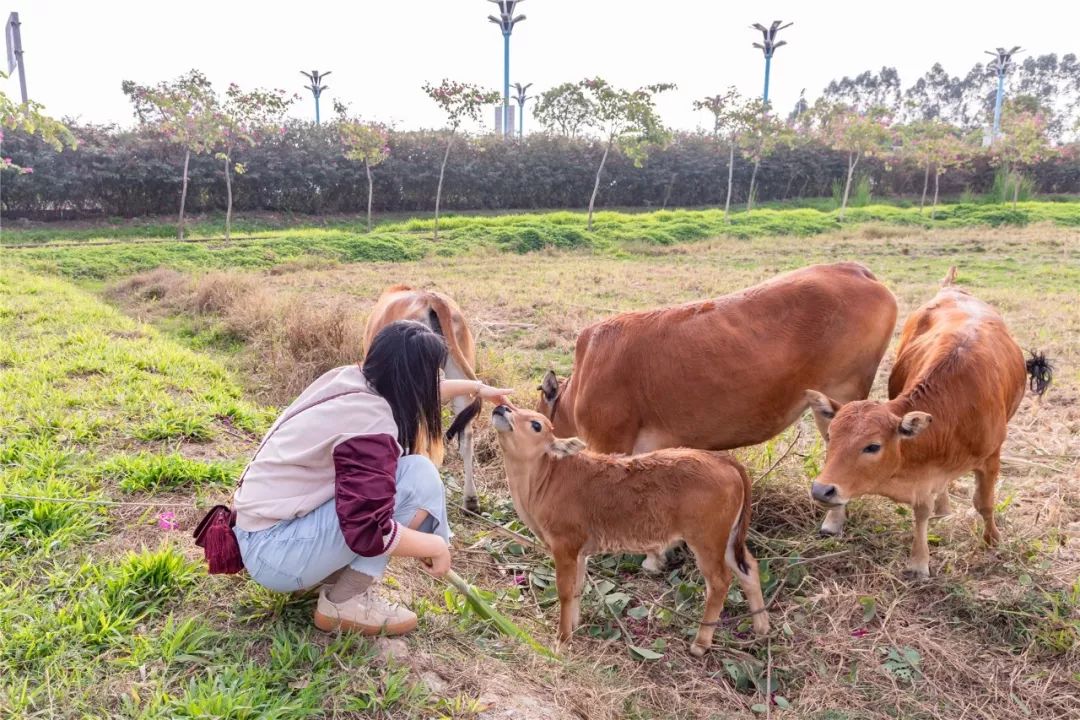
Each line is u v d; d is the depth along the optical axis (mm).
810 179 39094
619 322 4855
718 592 3805
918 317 5223
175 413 5801
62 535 3836
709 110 28422
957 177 38625
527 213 35156
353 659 3043
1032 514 5000
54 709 2713
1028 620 3920
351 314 9719
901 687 3605
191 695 2738
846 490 3920
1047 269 15453
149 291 13664
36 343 8070
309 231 26797
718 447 4891
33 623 3117
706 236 24203
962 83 78688
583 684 3348
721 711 3459
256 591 3420
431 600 3785
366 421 2930
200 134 22938
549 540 3996
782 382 4645
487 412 6559
